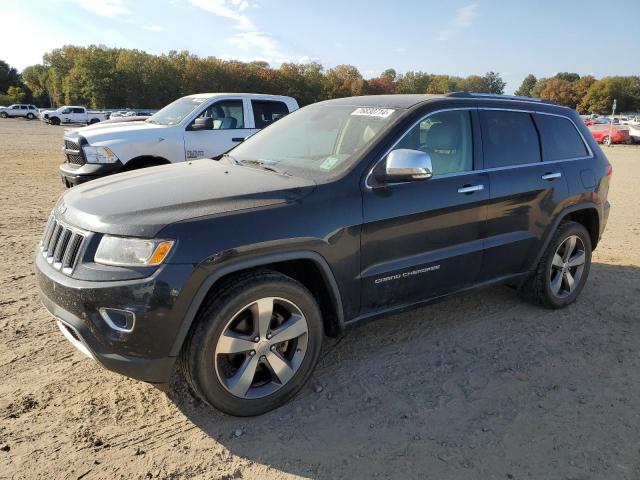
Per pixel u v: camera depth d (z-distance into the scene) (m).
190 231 2.62
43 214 7.95
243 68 99.12
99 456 2.62
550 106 4.61
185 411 3.02
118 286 2.52
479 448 2.75
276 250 2.83
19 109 57.72
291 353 3.07
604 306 4.74
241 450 2.70
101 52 88.00
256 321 2.84
